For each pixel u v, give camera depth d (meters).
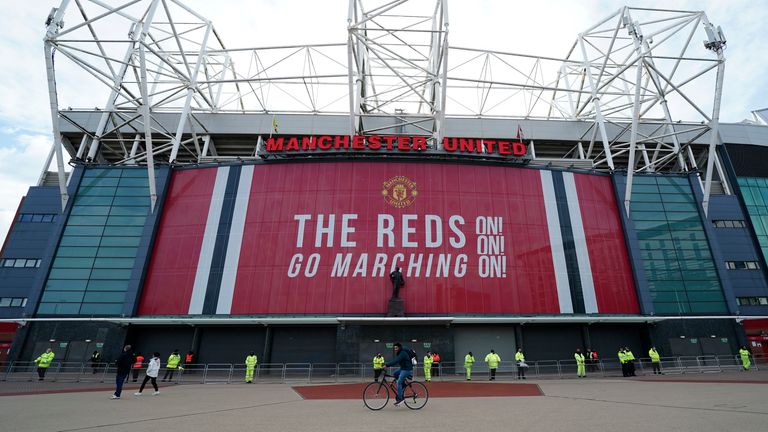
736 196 55.62
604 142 49.16
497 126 55.78
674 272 43.78
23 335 39.31
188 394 22.47
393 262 41.00
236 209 43.56
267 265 41.12
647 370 37.81
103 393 22.95
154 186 44.00
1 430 11.45
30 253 48.56
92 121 54.72
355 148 44.59
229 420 13.11
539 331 41.59
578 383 27.30
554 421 12.12
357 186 43.81
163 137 55.22
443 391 23.23
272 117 55.31
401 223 42.41
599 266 43.06
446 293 40.28
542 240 43.06
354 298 39.78
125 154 52.28
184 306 40.06
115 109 50.56
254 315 39.34
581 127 56.03
